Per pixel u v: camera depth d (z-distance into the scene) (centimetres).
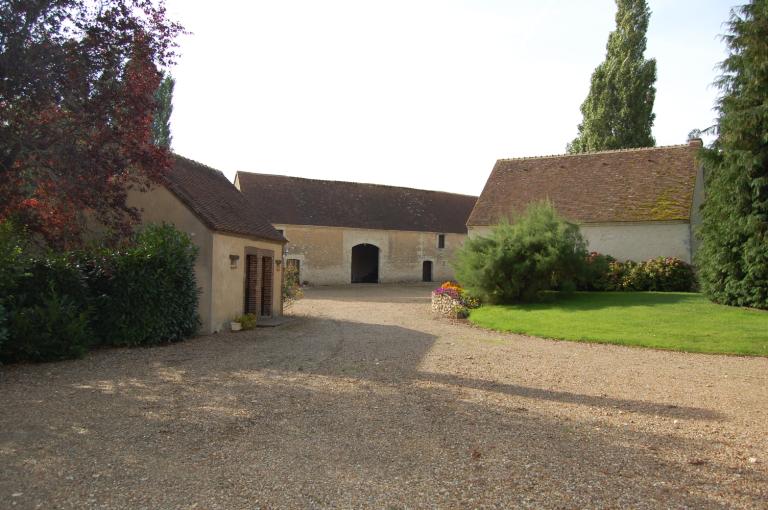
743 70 1584
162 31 985
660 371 908
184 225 1317
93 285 1125
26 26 840
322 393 716
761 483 437
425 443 523
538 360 1001
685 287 2028
